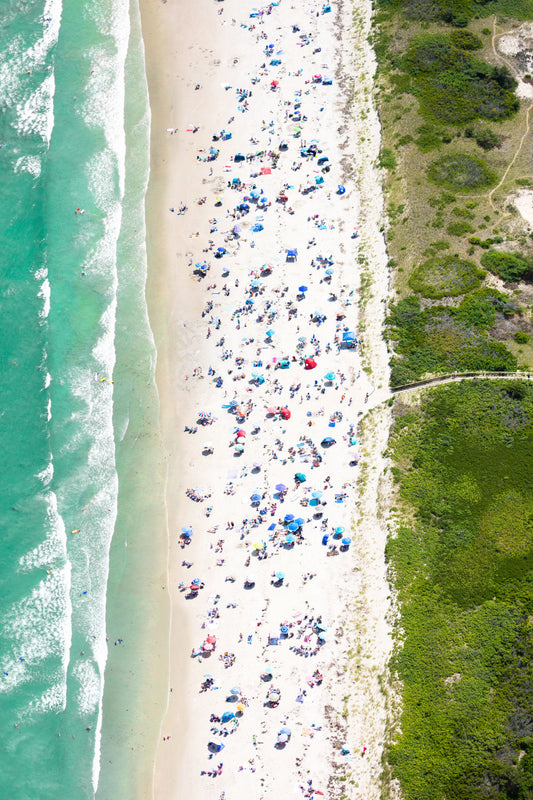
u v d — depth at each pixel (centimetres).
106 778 6012
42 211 8212
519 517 6631
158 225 8356
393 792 5722
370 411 7319
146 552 6806
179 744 6116
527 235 8094
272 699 6172
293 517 6838
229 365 7612
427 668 6091
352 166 8712
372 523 6794
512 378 7319
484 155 8619
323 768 5969
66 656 6338
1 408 7294
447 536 6594
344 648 6347
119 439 7269
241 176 8625
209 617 6531
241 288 7988
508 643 6116
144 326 7819
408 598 6384
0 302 7775
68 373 7500
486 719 5869
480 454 6938
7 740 6050
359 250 8175
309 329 7744
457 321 7600
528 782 5616
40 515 6869
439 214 8225
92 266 8050
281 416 7331
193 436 7300
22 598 6525
